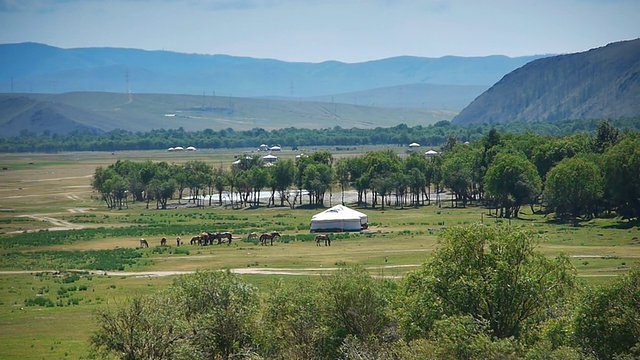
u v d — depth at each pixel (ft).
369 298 197.36
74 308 296.10
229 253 436.35
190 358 176.04
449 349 151.33
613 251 378.73
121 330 181.57
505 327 183.73
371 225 572.92
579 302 173.27
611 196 548.72
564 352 149.59
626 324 161.38
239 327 191.72
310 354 192.03
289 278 331.57
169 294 201.77
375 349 177.58
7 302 313.94
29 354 224.74
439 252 194.29
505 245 188.85
